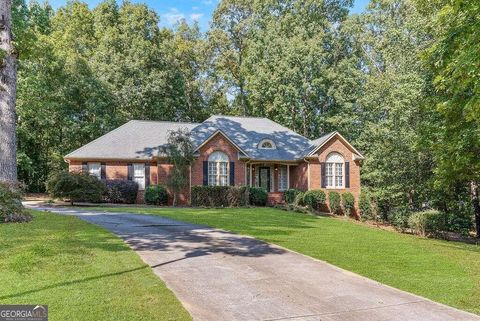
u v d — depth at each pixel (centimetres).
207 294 711
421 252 1208
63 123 3653
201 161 2784
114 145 2984
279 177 3109
